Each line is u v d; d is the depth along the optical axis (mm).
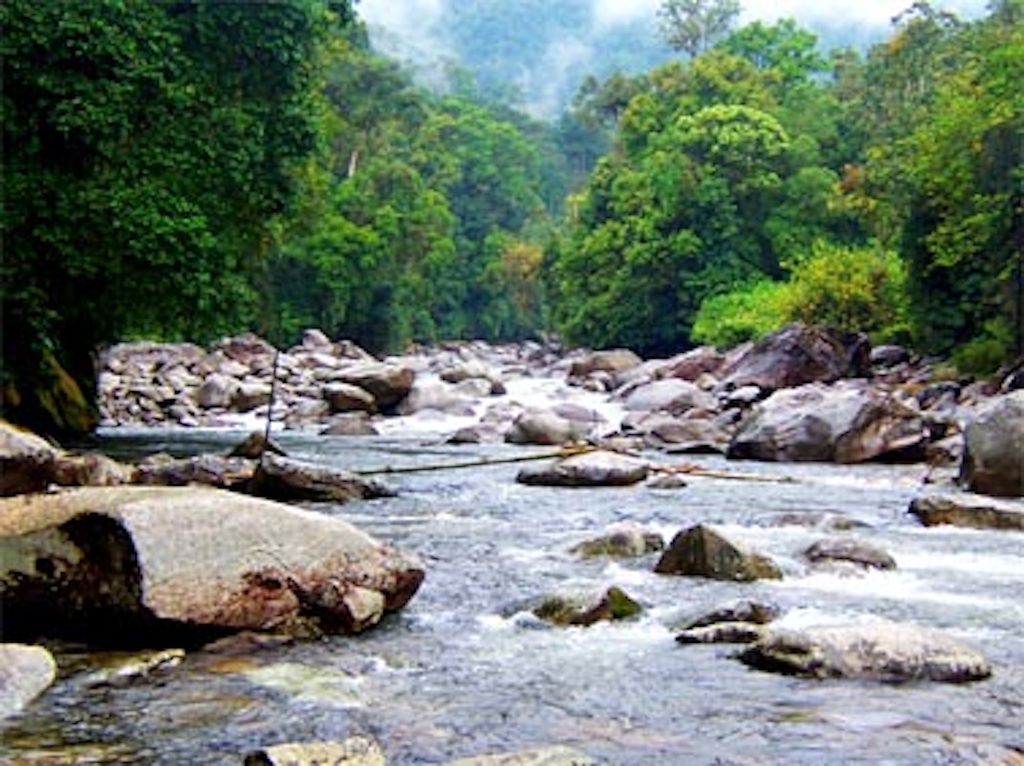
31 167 18609
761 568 9203
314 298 60625
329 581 7461
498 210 99312
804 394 21156
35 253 18625
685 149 57969
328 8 23922
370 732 5527
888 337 38344
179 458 18688
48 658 6352
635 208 59500
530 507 13602
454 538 11305
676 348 58281
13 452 11016
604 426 25375
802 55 76562
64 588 6957
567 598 7918
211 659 6727
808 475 17594
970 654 6504
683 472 17188
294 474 13719
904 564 9945
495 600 8461
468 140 100438
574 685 6320
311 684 6289
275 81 21609
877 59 65750
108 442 22562
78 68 18422
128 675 6355
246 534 7246
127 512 6906
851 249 48469
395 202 70938
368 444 22969
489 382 35219
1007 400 15336
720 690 6188
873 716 5719
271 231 25484
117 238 18391
